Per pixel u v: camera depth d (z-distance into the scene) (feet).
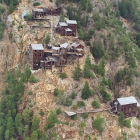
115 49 611.47
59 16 636.48
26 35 585.22
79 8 651.25
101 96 518.37
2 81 554.87
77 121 477.36
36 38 581.53
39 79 517.14
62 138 459.73
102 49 593.42
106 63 588.91
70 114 474.08
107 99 518.37
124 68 592.19
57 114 476.95
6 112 486.79
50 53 535.60
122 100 504.43
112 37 608.19
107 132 483.51
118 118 496.64
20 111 489.26
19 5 643.45
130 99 510.17
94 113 492.95
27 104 488.02
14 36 593.42
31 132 457.68
